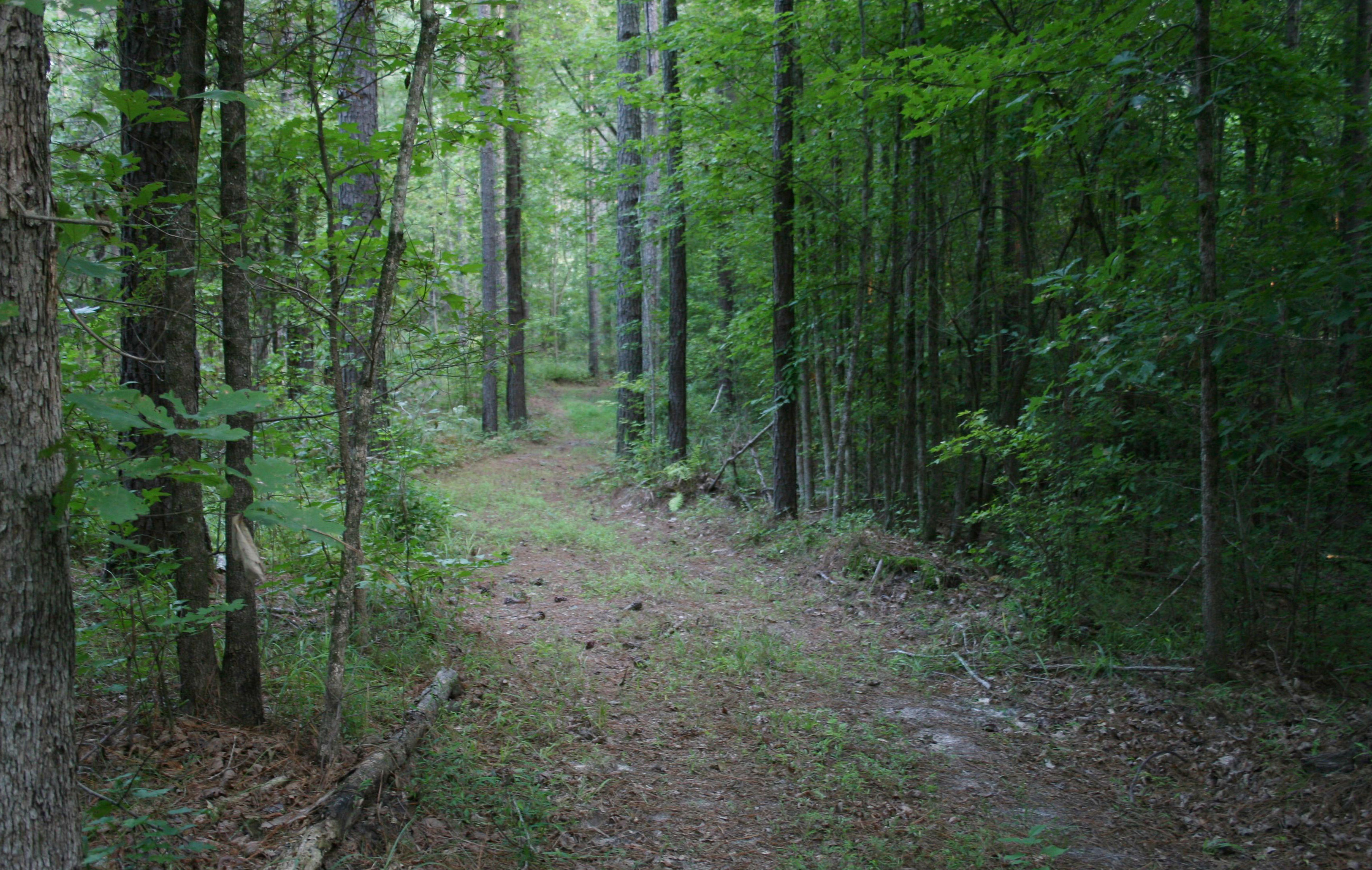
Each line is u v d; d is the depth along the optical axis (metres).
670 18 11.81
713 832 3.65
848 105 8.65
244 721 3.55
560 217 18.58
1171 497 6.29
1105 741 4.84
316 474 5.58
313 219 4.26
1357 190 4.86
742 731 4.73
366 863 2.87
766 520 10.02
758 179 9.48
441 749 3.82
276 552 5.66
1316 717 4.62
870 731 4.90
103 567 3.98
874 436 10.12
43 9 1.64
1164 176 6.39
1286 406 5.58
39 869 1.75
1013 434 6.53
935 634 6.60
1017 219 9.08
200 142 3.85
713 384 18.16
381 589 5.29
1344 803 3.86
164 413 1.99
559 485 13.91
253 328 5.56
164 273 3.11
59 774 1.80
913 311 8.88
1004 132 7.51
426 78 3.46
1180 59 5.44
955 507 8.97
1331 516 5.52
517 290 18.56
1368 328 4.89
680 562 8.98
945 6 8.16
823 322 10.05
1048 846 3.72
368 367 3.44
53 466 1.81
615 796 3.85
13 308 1.62
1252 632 5.47
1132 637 5.98
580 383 31.56
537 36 14.97
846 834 3.72
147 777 2.97
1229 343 5.07
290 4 3.74
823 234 9.81
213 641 3.59
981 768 4.53
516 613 6.58
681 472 12.05
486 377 18.00
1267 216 5.09
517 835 3.32
